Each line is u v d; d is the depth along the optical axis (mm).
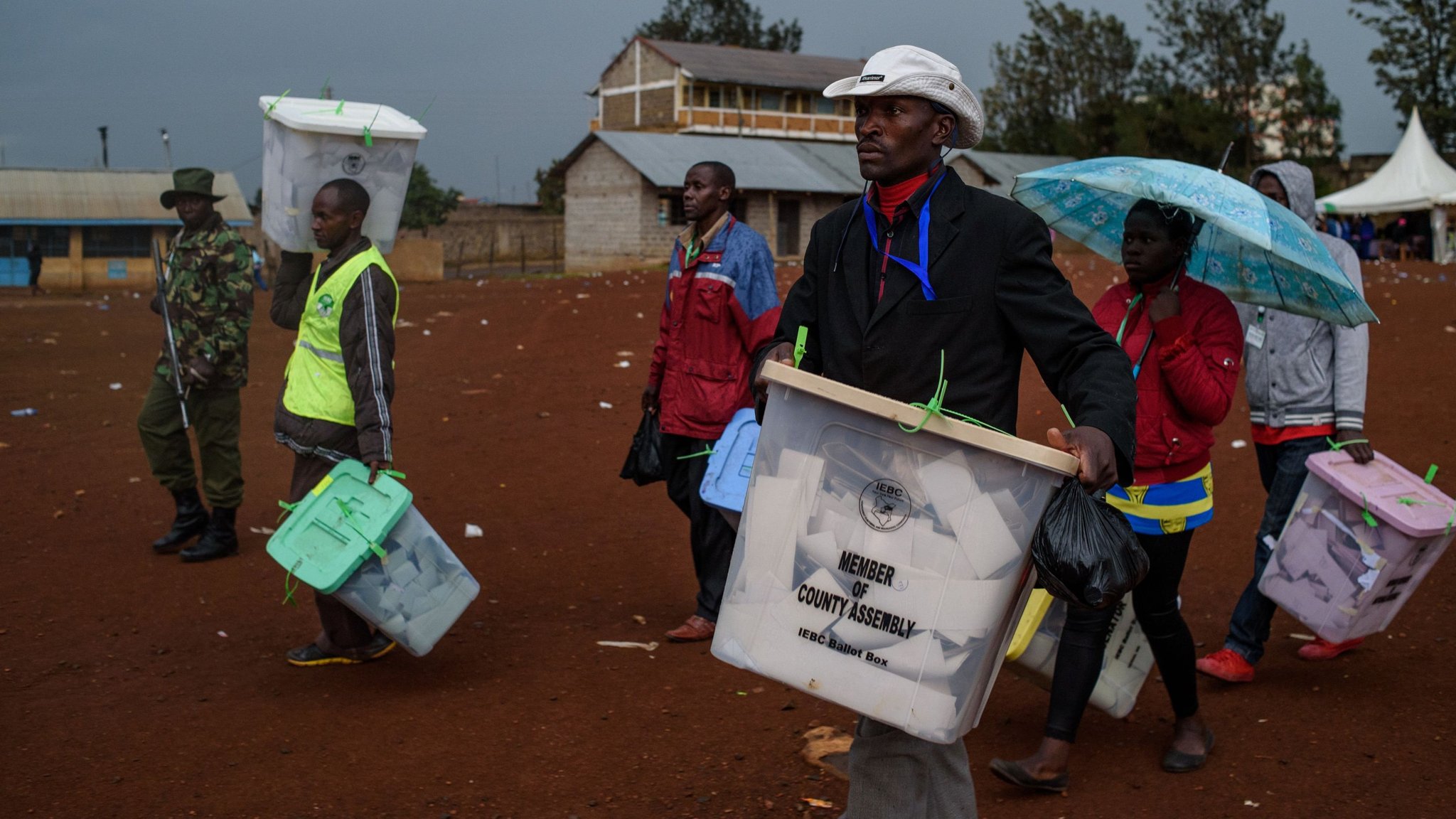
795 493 2424
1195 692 4012
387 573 4477
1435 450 8492
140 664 4992
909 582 2361
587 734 4281
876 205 2691
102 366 14938
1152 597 3867
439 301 22625
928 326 2568
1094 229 4422
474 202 73062
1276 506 4840
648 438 5535
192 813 3670
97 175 39344
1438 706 4441
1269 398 4828
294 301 5004
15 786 3844
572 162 45625
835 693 2426
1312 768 3971
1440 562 6160
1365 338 4609
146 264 38656
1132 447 2309
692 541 5355
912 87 2541
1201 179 3656
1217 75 55375
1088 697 3842
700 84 57094
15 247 37406
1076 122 61406
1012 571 2322
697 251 5215
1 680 4785
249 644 5250
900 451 2350
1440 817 3609
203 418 6395
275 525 7285
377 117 4902
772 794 3797
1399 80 47781
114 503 7805
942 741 2377
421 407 11172
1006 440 2271
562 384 12305
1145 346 3805
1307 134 53812
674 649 5180
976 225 2566
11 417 10992
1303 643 5254
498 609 5738
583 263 45875
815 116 59344
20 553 6617
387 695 4652
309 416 4758
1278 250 3574
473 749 4145
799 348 2684
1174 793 3826
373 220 5008
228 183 42250
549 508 7598
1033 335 2500
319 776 3932
